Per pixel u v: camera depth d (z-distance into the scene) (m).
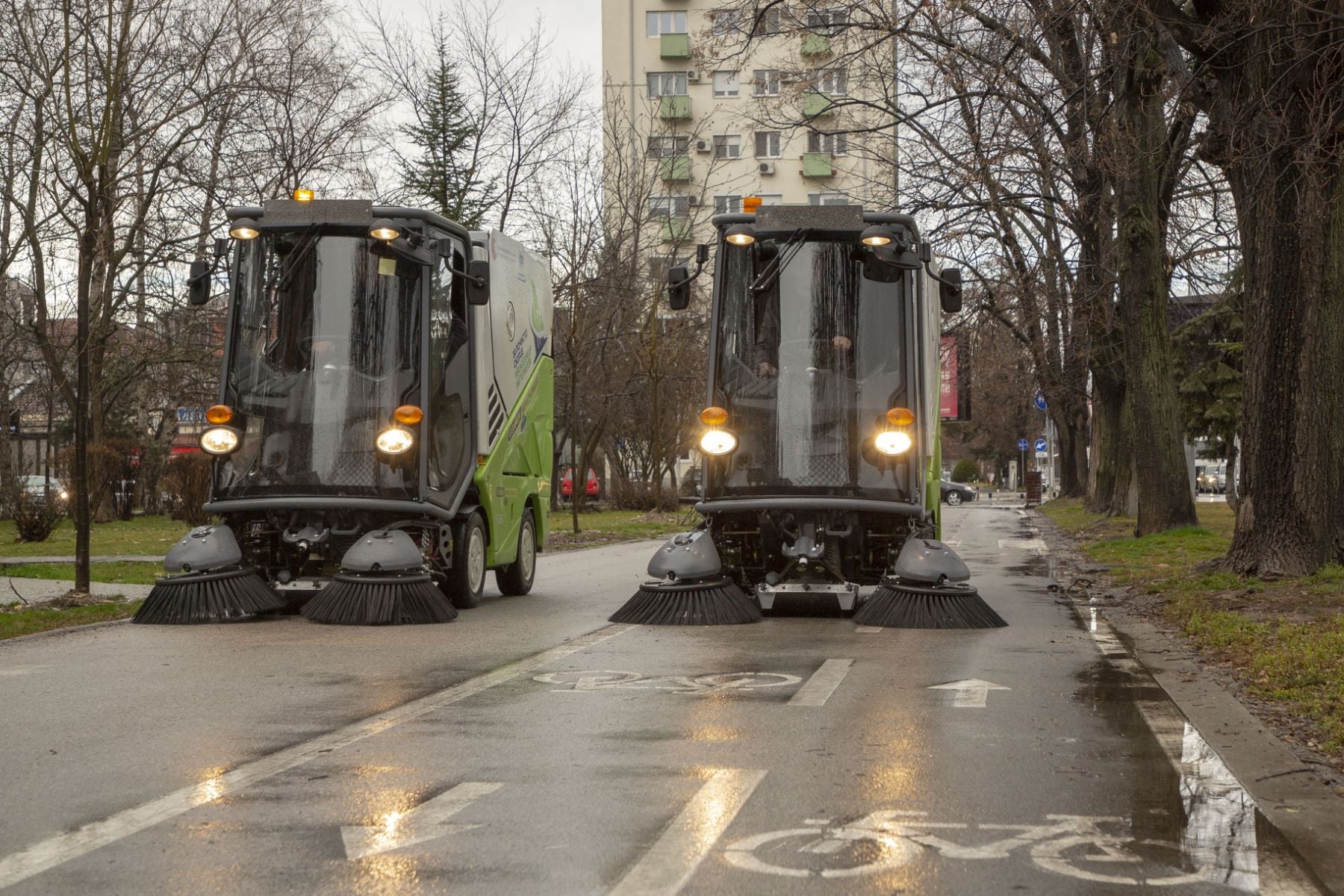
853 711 7.83
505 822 5.31
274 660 10.05
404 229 13.27
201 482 36.34
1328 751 6.68
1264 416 15.30
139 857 4.85
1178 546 23.02
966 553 24.80
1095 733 7.17
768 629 12.11
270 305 13.25
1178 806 5.59
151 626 12.33
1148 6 15.51
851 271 13.08
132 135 23.12
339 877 4.59
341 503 12.91
